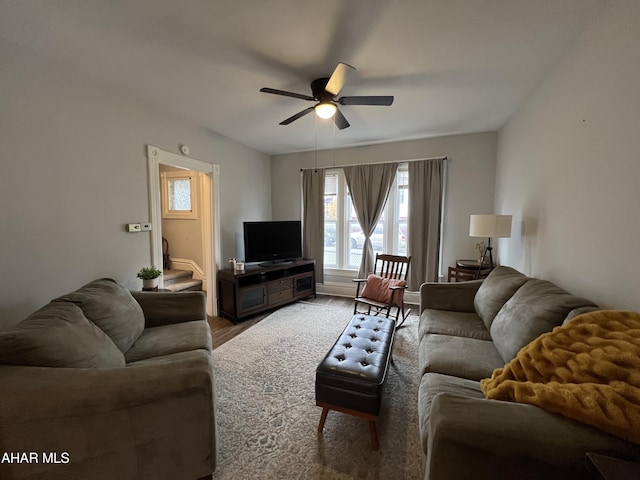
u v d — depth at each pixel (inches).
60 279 84.7
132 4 59.7
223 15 63.2
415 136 158.9
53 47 75.3
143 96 105.4
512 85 96.7
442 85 97.0
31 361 45.7
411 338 120.6
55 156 83.0
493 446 34.2
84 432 43.8
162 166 195.5
